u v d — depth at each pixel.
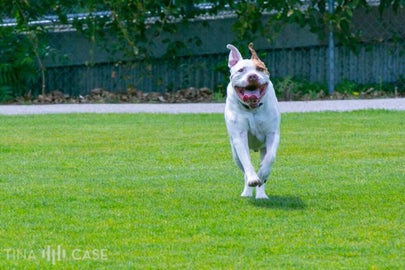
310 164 13.24
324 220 9.95
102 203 10.81
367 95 22.22
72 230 9.60
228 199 10.98
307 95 22.06
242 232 9.45
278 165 13.19
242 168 11.09
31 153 14.40
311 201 10.84
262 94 10.51
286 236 9.31
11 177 12.41
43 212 10.38
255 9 22.12
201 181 12.07
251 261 8.47
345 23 22.06
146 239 9.24
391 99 21.34
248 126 10.71
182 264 8.38
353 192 11.30
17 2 22.48
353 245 8.97
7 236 9.39
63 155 14.20
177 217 10.13
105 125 17.62
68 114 19.52
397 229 9.55
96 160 13.74
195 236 9.34
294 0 21.88
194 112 19.77
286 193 11.33
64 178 12.34
